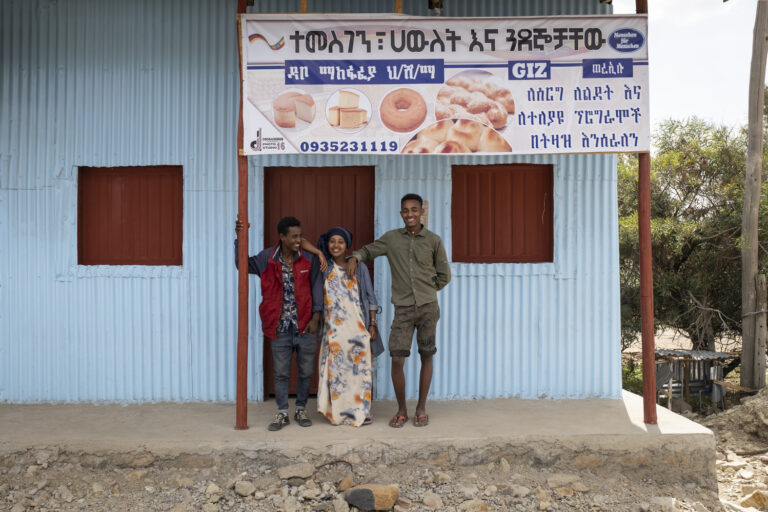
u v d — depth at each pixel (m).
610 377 5.59
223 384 5.52
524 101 4.57
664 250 9.37
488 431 4.58
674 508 4.13
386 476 4.34
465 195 5.62
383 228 5.50
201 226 5.51
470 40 4.56
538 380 5.58
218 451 4.37
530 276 5.57
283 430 4.60
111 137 5.53
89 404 5.43
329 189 5.60
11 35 5.53
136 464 4.38
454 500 4.14
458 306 5.55
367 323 4.82
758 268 8.36
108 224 5.62
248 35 4.52
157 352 5.52
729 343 9.80
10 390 5.52
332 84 4.54
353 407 4.73
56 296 5.52
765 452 5.71
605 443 4.50
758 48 7.50
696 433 4.52
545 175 5.64
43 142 5.53
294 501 4.08
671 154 9.84
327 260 4.82
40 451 4.37
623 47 4.56
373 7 5.52
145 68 5.51
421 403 4.75
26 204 5.53
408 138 4.56
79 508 4.02
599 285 5.59
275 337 4.64
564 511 4.07
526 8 5.57
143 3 5.51
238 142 4.58
